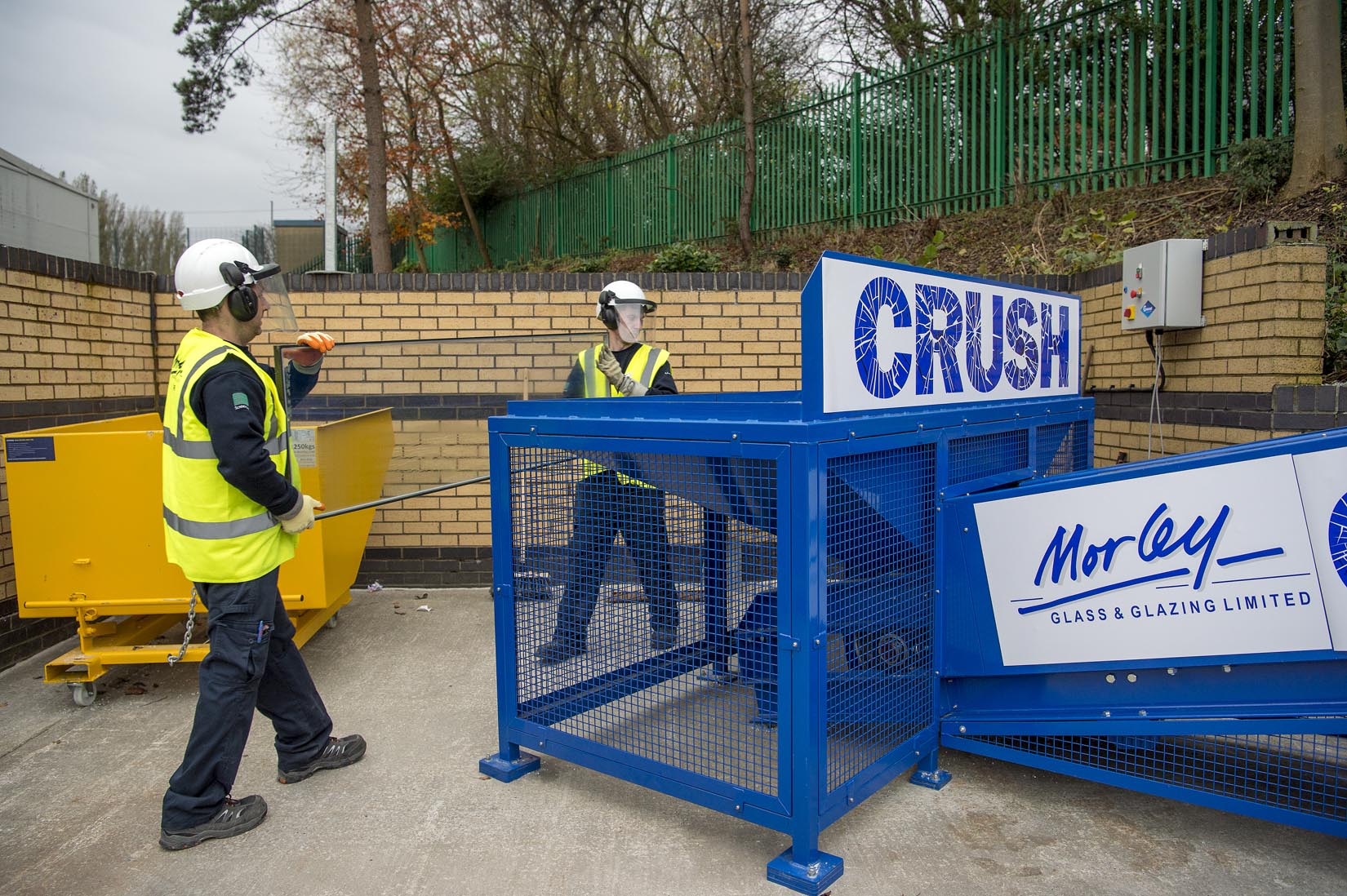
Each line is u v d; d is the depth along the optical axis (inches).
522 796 119.2
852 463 100.0
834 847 103.9
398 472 200.2
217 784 108.2
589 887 96.2
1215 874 97.3
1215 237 167.6
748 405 98.8
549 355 201.0
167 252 916.6
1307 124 262.4
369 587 227.9
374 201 555.5
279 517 109.5
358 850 104.8
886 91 405.1
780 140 459.5
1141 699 104.8
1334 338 160.1
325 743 126.5
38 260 182.1
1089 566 105.6
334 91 795.4
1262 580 94.5
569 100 780.0
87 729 143.3
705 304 232.7
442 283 227.1
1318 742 115.8
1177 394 179.8
